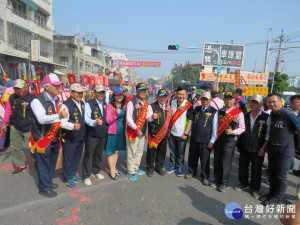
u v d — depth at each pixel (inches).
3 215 108.7
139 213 117.0
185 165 196.9
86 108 139.5
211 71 1487.5
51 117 116.1
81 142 141.9
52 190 131.4
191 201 132.5
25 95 151.4
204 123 152.3
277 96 125.2
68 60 1128.2
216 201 134.3
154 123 158.1
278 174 129.3
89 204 122.9
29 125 151.9
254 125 140.9
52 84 116.7
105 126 143.3
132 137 149.9
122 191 140.1
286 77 1138.7
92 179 154.5
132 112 150.8
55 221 106.5
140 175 167.5
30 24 697.0
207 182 156.8
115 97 145.7
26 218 107.6
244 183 151.8
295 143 127.2
